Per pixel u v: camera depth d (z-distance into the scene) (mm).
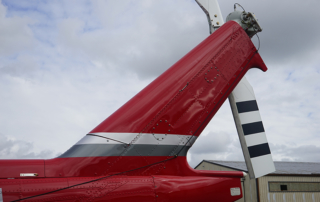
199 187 3398
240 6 4559
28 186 2682
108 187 2977
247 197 23172
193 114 3682
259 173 4227
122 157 3178
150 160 3307
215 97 3896
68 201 2768
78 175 2947
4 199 2549
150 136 3365
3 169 2701
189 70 3789
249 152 4301
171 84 3646
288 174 23094
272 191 22344
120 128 3268
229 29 4262
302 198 22844
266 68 4559
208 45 4055
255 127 4438
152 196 3141
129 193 3041
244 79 4590
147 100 3500
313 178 23609
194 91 3742
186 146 3574
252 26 4391
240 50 4254
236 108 4414
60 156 3035
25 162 2828
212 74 3922
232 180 3611
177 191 3268
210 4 4746
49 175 2834
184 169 3467
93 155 3070
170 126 3504
